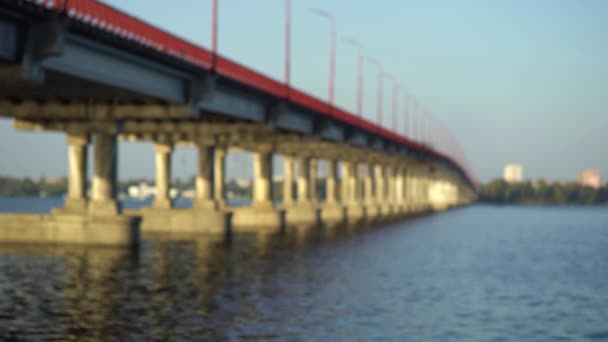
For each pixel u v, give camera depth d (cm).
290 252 5969
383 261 5591
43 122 5972
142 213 7681
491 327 3095
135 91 4875
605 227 13338
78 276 4225
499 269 5388
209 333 2753
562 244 8406
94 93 5112
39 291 3688
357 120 10431
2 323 2883
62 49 3822
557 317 3388
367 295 3812
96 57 4334
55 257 5084
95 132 5816
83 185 5925
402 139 14250
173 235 7269
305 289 3922
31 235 5900
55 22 3750
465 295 3981
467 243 8056
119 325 2861
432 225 12000
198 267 4753
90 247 5734
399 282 4403
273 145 9275
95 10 4012
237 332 2784
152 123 7219
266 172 9319
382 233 9038
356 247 6750
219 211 7650
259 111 7050
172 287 3869
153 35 4628
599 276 5062
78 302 3369
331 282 4250
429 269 5194
